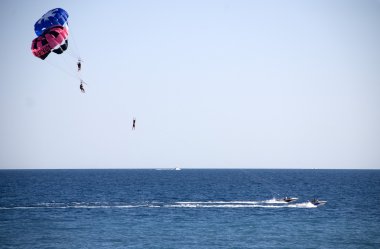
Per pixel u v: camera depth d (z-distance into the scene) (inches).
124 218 7829.7
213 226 6968.5
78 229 6712.6
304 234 6338.6
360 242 5836.6
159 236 6181.1
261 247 5546.3
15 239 5974.4
